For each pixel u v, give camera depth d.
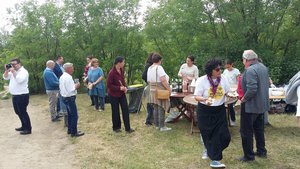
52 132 7.92
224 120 5.08
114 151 6.28
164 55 14.35
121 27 14.20
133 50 14.48
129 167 5.45
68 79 7.19
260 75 5.09
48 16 14.48
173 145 6.40
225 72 8.12
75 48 14.62
